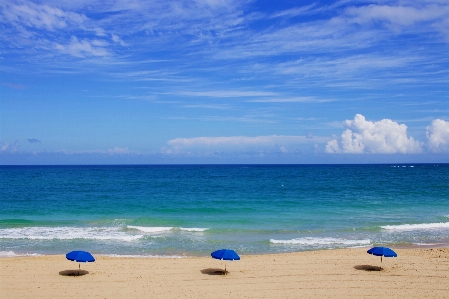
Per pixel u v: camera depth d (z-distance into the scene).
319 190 56.47
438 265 17.30
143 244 21.88
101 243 21.98
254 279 15.19
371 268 16.81
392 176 96.69
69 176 93.56
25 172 118.25
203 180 80.19
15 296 12.93
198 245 21.73
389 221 30.05
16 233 24.50
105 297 12.99
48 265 16.83
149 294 13.37
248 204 40.25
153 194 50.22
